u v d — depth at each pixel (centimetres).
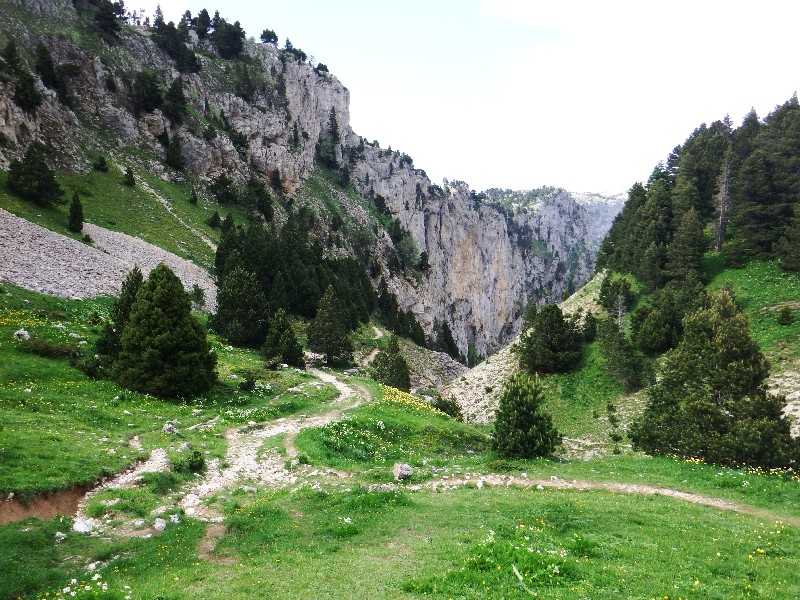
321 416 3806
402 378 6022
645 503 2052
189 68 13925
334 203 16938
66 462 2086
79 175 8775
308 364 6228
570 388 5712
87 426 2698
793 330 4709
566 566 1316
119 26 12719
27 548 1459
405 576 1288
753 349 2881
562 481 2444
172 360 3725
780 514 1962
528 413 3052
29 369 3269
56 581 1296
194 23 16988
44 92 9250
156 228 8719
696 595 1199
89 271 5841
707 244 6656
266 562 1437
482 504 2017
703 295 5300
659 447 3092
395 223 19800
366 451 2983
